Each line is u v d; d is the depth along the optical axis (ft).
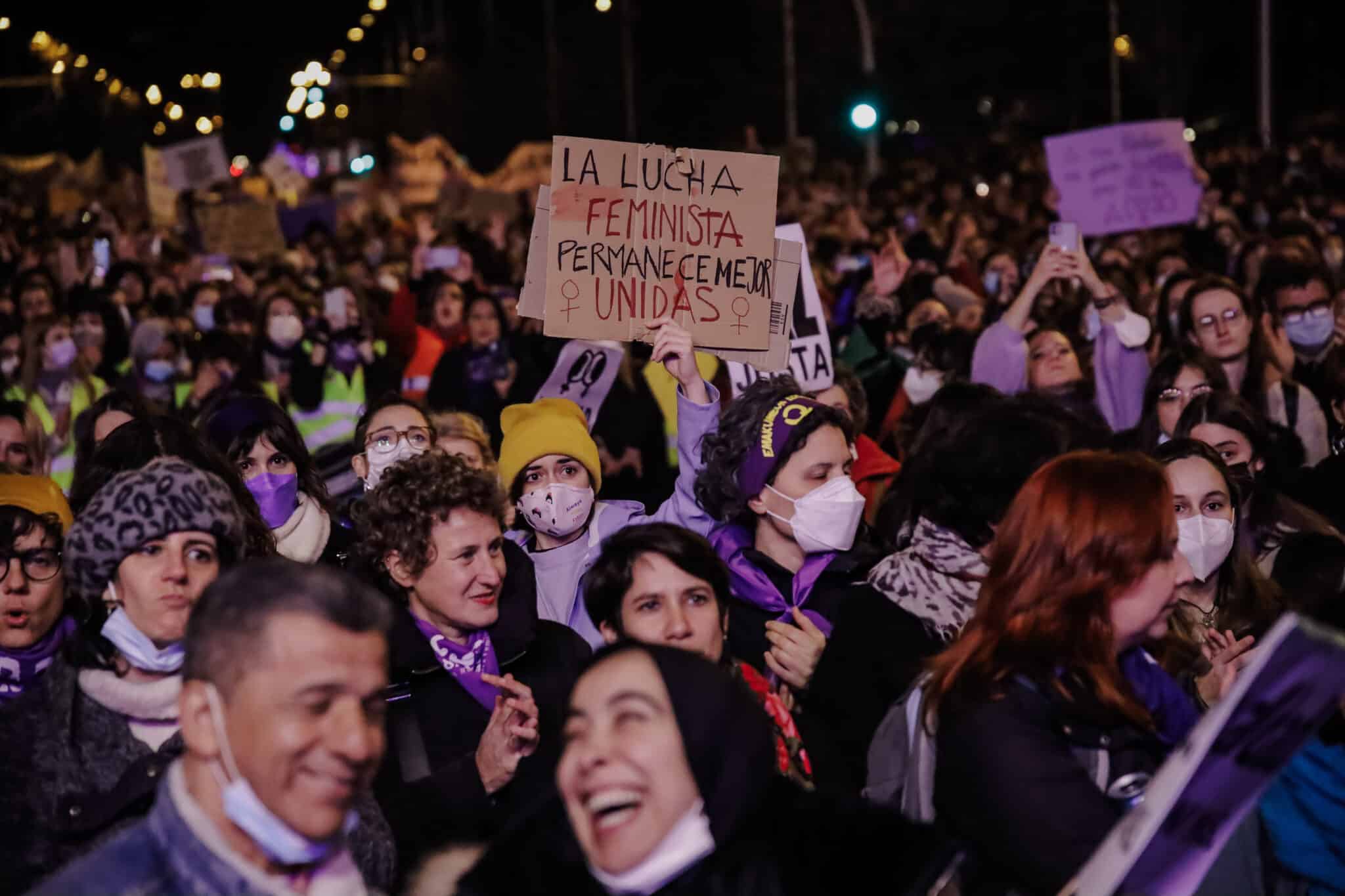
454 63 196.03
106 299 39.17
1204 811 8.96
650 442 29.99
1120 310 25.80
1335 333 24.84
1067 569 10.52
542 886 8.78
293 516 17.71
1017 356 25.73
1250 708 8.64
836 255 54.85
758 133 153.07
